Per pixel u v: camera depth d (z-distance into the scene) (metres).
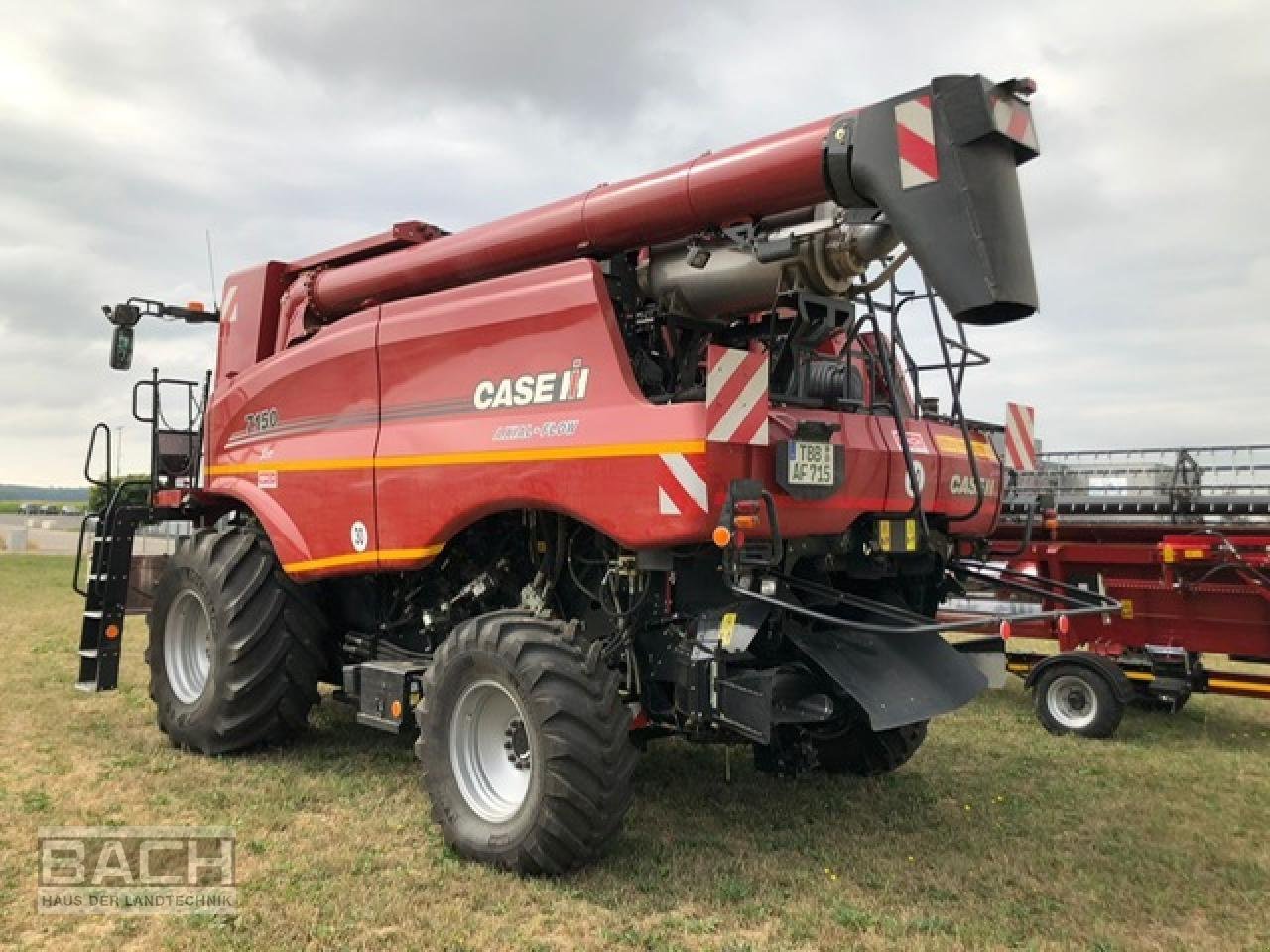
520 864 3.96
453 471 4.70
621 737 3.99
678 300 4.58
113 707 7.01
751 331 4.72
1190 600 7.64
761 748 5.12
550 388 4.38
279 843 4.35
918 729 5.58
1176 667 7.64
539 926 3.57
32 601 13.90
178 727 5.92
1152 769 6.13
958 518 5.16
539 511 4.77
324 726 6.66
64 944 3.35
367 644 5.74
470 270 5.27
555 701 3.90
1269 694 7.35
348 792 5.11
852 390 4.97
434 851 4.27
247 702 5.72
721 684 3.97
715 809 5.03
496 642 4.15
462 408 4.76
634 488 3.93
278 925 3.50
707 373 3.79
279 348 6.47
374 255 6.14
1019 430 5.85
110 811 4.71
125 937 3.42
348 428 5.38
